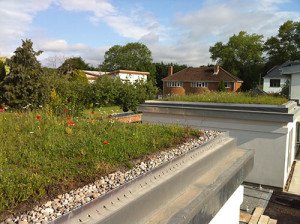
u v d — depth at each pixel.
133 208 2.68
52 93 12.25
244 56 57.97
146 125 5.62
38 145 3.69
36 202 2.44
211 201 3.66
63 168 3.10
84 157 3.51
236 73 56.78
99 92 18.19
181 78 47.59
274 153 8.44
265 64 55.19
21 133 4.12
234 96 11.47
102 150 3.74
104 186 2.86
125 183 2.83
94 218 2.37
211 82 45.66
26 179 2.65
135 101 19.30
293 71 14.49
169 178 3.31
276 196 8.05
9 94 11.69
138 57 66.00
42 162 3.19
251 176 8.78
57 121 4.98
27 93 11.79
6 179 2.60
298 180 9.41
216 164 4.78
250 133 8.66
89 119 5.51
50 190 2.63
